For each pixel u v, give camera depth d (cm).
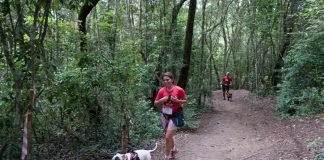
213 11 3062
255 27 2431
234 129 1185
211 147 919
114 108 912
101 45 1143
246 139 1005
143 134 1012
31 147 766
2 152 636
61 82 814
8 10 599
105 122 933
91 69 852
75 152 861
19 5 609
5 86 707
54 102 863
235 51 3866
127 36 1598
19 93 604
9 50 655
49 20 888
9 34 613
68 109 887
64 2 687
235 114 1598
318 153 717
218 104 2081
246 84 3678
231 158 802
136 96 959
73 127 936
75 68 855
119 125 932
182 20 1870
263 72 2620
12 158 643
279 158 748
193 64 1905
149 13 1722
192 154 846
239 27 3384
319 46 1410
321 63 1425
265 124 1252
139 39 1528
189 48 1593
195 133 1124
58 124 896
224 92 2358
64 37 945
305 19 1709
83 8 1050
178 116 723
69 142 904
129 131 962
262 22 2230
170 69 1684
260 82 2550
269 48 2822
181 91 724
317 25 1361
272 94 2181
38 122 837
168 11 1805
